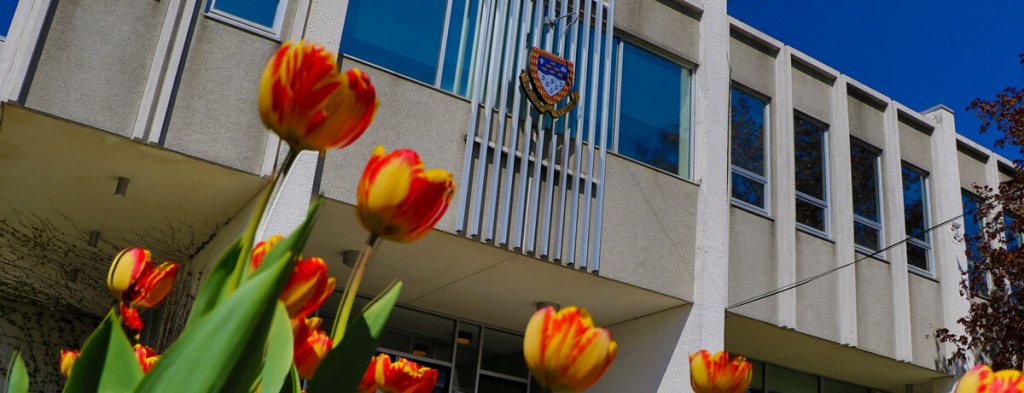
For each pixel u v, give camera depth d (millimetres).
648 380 9938
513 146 8586
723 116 10688
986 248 12391
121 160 7180
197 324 1121
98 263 10102
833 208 11836
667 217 9734
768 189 11242
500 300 10211
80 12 6797
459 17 9008
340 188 7555
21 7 6754
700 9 11148
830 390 13727
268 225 7039
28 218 8914
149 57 7016
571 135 9297
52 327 11977
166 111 6906
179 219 8398
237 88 7309
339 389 1296
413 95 8250
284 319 1365
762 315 10336
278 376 1328
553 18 9406
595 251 8930
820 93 12477
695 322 9547
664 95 10523
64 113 6523
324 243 8547
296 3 7844
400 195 1222
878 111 13156
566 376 1106
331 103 1151
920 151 13523
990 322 11852
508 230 8391
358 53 8227
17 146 7086
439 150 8227
